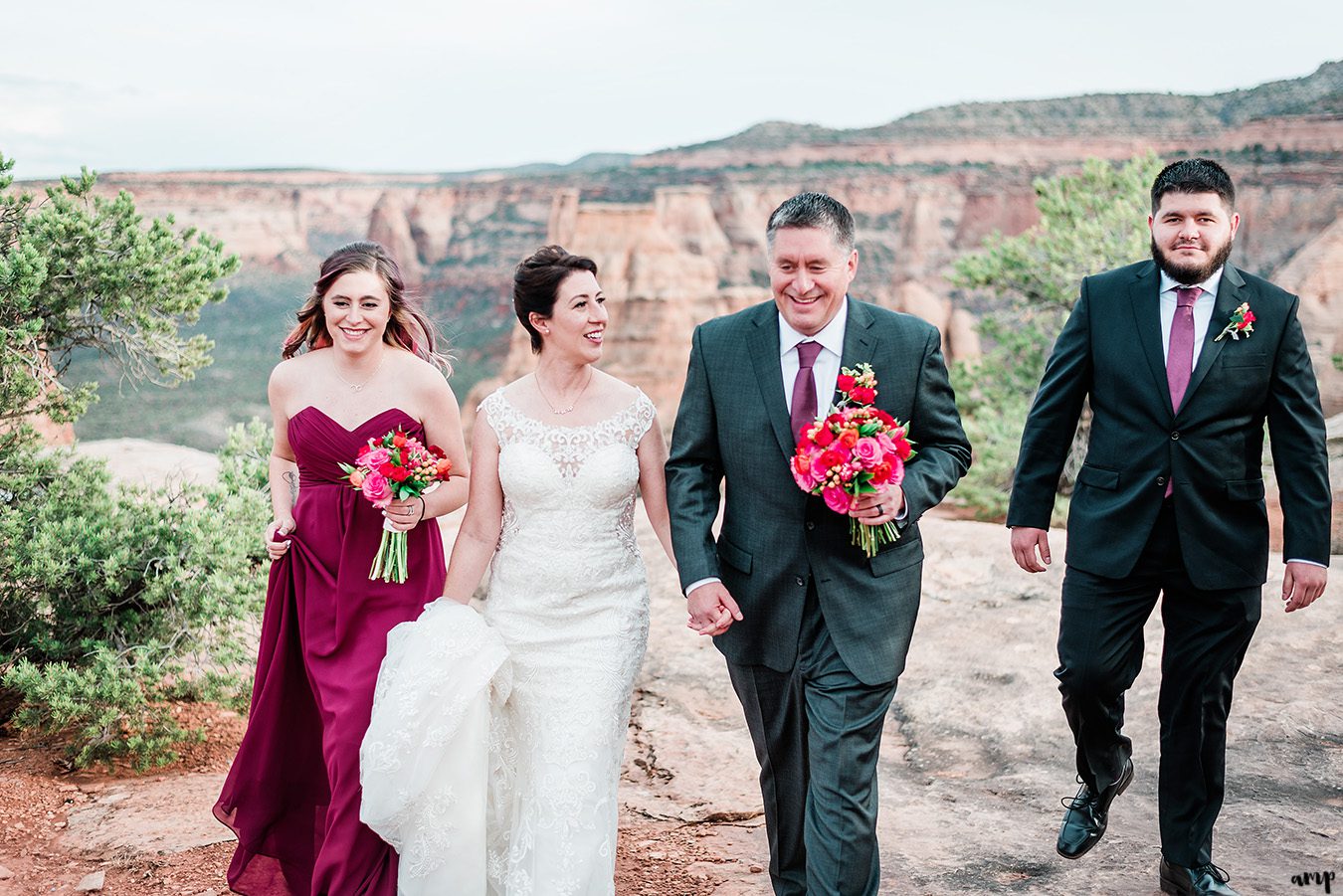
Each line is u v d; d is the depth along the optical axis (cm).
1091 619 374
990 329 1769
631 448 372
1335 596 667
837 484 311
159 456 990
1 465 636
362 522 392
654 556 831
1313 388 362
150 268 636
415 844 345
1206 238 350
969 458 352
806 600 341
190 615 604
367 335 392
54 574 574
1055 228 1677
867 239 11431
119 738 570
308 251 12950
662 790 496
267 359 9119
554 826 346
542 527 367
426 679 345
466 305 12731
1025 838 432
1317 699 548
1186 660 369
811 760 333
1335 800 459
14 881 418
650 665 653
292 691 400
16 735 609
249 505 627
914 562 348
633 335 7719
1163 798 377
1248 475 363
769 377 343
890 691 339
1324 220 7369
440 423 404
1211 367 357
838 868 319
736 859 420
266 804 396
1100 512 372
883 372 339
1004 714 559
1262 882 385
